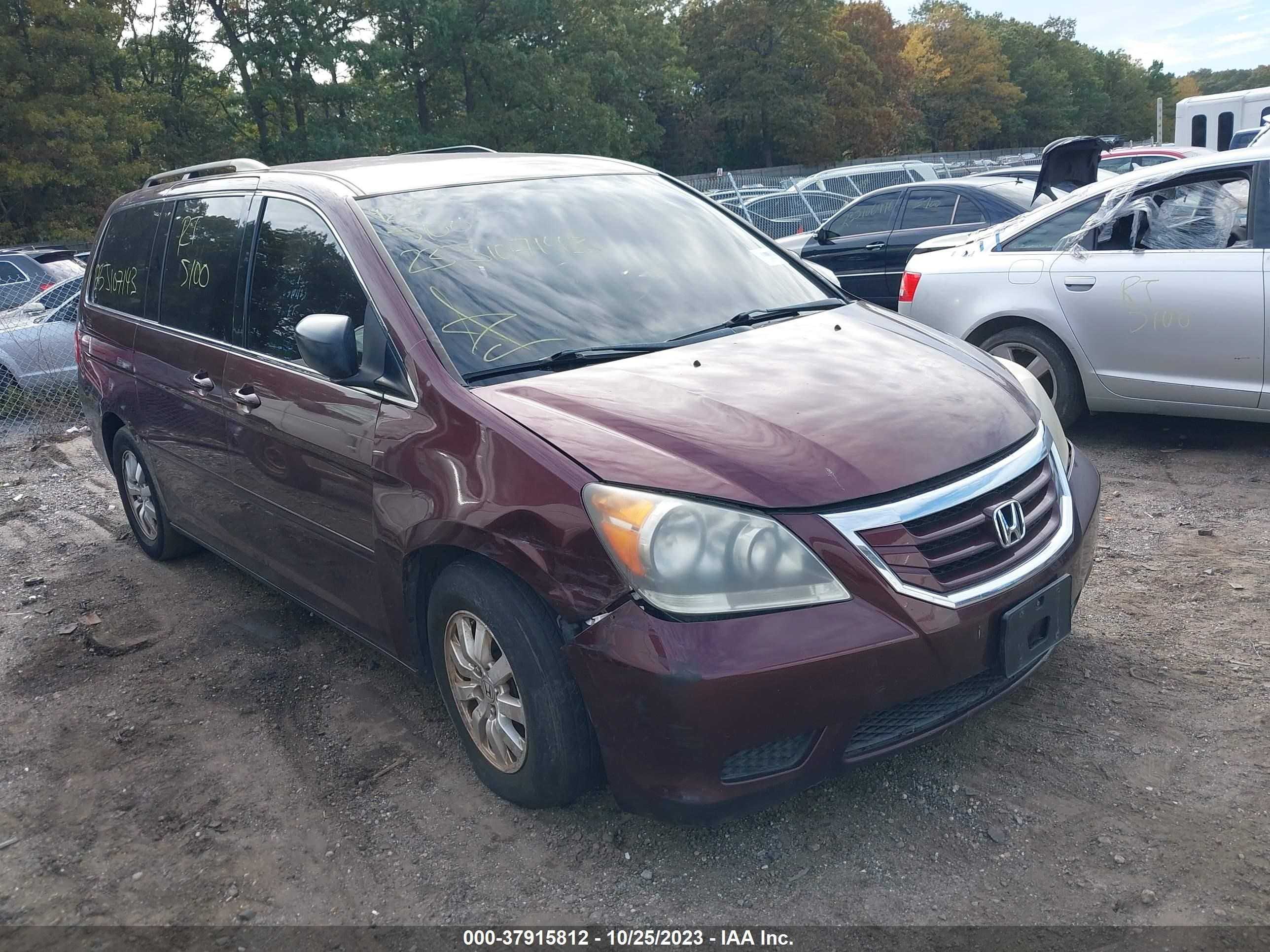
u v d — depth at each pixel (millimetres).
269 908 2713
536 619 2648
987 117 79625
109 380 4961
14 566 5633
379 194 3564
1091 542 3066
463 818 3000
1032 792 2879
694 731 2361
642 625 2400
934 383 3031
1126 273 5664
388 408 3068
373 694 3795
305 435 3395
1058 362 6035
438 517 2820
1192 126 23500
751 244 4043
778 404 2805
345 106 36031
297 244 3662
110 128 27375
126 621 4695
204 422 4090
